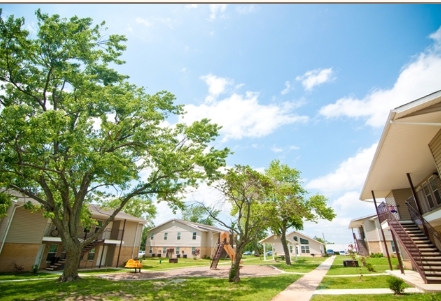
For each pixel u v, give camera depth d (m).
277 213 18.78
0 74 13.23
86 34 14.59
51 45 13.82
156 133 17.39
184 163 15.73
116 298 10.13
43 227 20.45
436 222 13.59
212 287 12.84
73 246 14.74
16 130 9.87
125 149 17.73
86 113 14.73
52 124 10.42
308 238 53.44
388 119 9.10
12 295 10.41
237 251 15.48
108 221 16.22
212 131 17.88
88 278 15.80
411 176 15.93
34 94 15.37
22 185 13.79
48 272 19.30
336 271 19.78
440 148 10.17
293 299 9.44
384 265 23.20
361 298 9.18
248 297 10.05
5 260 17.97
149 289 12.27
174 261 32.28
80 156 12.15
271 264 29.73
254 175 16.33
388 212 16.31
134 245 29.19
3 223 18.25
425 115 8.77
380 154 12.05
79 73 15.21
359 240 43.31
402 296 9.22
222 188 16.78
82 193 15.68
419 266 11.80
